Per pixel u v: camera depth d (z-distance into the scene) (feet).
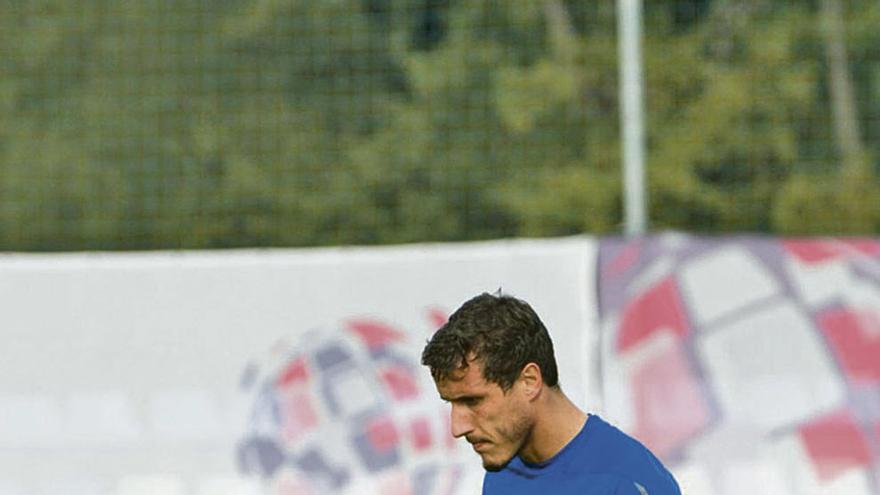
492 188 129.49
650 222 130.52
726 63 136.67
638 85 83.30
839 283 81.35
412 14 134.72
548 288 82.58
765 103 133.90
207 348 83.76
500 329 38.68
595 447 39.68
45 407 83.51
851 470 77.61
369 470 80.89
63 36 132.57
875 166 135.03
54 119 131.44
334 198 125.49
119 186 125.80
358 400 82.02
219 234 124.47
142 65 129.49
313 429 81.87
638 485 38.86
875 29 140.05
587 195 130.00
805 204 129.70
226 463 81.82
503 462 39.34
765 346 80.53
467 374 38.45
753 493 77.46
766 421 78.79
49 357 84.17
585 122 134.51
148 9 130.62
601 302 81.71
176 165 125.49
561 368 81.05
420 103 131.85
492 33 136.56
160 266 84.99
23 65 132.77
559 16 138.62
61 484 82.43
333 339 83.25
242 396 82.89
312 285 84.12
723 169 130.93
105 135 128.77
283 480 81.35
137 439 82.64
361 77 131.13
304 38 131.54
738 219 130.52
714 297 81.46
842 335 80.38
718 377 80.02
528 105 132.57
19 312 84.79
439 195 127.54
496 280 83.05
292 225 124.57
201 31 130.00
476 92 133.08
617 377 80.38
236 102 128.47
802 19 139.95
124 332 84.28
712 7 140.87
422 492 80.12
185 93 128.57
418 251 84.07
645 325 81.25
